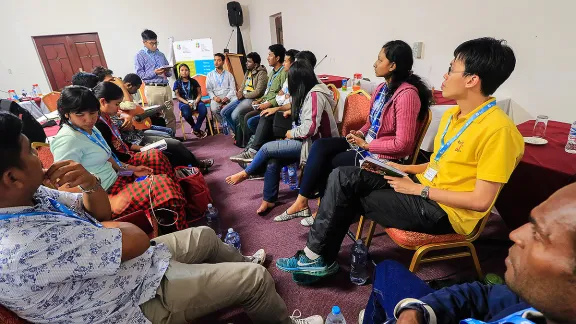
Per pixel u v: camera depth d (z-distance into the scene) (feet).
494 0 7.45
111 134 6.71
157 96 13.24
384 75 5.49
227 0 23.50
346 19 12.96
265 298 3.57
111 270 2.59
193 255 4.09
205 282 3.25
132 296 2.95
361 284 5.03
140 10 21.35
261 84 12.35
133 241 2.80
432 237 4.15
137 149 8.23
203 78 16.29
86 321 2.70
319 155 6.04
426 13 9.35
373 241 6.02
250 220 7.10
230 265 3.45
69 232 2.41
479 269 4.44
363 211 4.63
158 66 15.21
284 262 5.08
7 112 2.25
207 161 10.17
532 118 7.39
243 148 12.01
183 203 5.69
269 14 20.21
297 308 4.69
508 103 7.76
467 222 3.89
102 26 20.66
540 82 7.02
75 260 2.41
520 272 1.42
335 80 12.69
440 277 5.06
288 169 8.55
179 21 22.65
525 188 4.65
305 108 6.51
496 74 3.42
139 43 21.97
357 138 5.93
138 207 5.31
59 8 19.26
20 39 18.72
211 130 13.96
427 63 9.76
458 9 8.38
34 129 6.36
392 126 5.36
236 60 15.83
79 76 8.36
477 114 3.64
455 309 2.43
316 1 14.62
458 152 3.80
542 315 1.50
